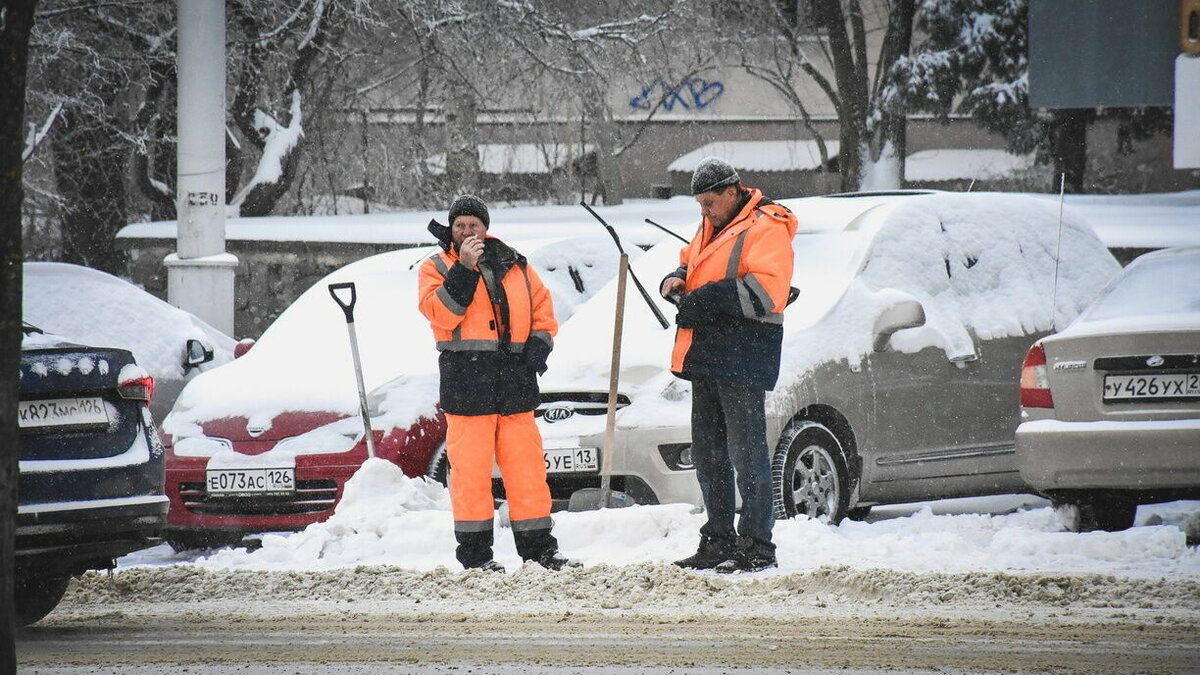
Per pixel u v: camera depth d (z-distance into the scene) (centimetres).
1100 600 2106
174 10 7512
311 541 2736
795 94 10131
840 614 2031
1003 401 3325
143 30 7556
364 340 3634
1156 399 2669
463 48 7700
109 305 4081
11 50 1325
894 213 3325
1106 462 2683
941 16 8819
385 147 8756
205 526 3195
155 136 7819
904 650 1750
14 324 1345
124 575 2466
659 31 7956
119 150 8000
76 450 2188
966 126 11788
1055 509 2906
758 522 2381
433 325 2438
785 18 9412
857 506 3212
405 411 3231
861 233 3278
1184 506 3288
